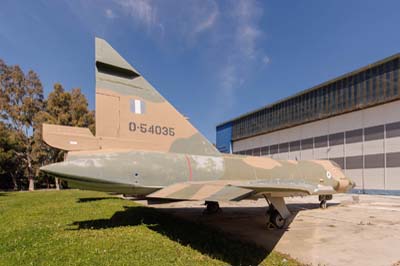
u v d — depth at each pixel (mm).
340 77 21031
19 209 9906
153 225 6922
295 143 25625
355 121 20266
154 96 7020
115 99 6426
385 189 17969
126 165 5891
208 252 4723
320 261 4473
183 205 11984
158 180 6203
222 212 9680
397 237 6055
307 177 9516
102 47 6398
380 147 18469
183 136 7281
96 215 8375
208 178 6969
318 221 7941
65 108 32375
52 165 5148
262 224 7449
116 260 4133
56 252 4488
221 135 38062
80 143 5891
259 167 8234
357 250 5082
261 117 29922
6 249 4645
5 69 33062
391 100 17500
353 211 10023
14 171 34156
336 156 21500
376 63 18484
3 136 29578
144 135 6695
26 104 32625
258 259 4434
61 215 8383
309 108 23844
